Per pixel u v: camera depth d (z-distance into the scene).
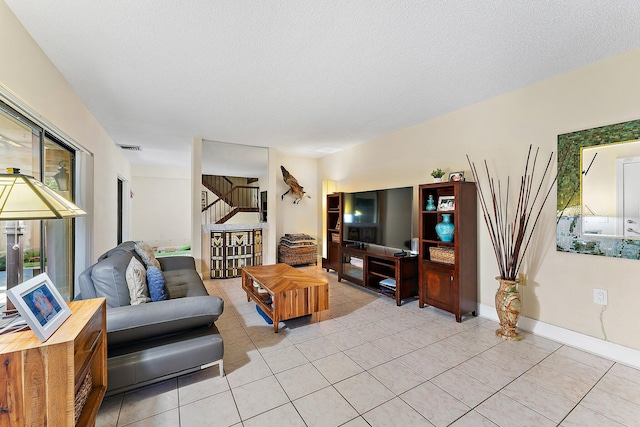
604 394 1.71
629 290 2.03
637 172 1.98
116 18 1.65
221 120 3.54
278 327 2.66
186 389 1.75
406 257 3.39
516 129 2.67
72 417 1.04
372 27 1.74
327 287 2.75
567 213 2.32
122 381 1.55
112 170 4.34
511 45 1.94
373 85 2.57
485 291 2.95
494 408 1.59
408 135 3.83
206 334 1.88
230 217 5.32
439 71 2.31
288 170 5.82
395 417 1.52
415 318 2.93
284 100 2.91
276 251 5.65
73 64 2.15
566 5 1.55
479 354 2.19
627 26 1.73
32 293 1.08
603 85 2.13
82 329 1.13
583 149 2.23
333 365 2.03
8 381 0.96
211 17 1.65
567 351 2.23
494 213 2.79
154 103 2.96
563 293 2.38
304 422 1.48
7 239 1.56
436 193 3.37
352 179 4.99
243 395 1.70
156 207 7.62
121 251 2.40
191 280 2.91
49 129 2.19
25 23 1.67
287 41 1.89
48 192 1.21
